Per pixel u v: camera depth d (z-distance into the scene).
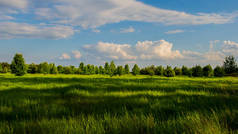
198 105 4.83
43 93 7.44
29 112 4.22
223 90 8.20
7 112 4.32
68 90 8.09
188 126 2.96
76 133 2.69
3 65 75.00
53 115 4.01
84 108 4.69
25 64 44.12
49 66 69.12
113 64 74.44
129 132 2.78
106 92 7.61
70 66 79.12
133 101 5.54
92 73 79.12
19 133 2.87
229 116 3.57
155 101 5.41
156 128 2.91
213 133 2.59
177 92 7.57
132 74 76.81
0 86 10.09
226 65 57.88
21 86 10.23
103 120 3.37
